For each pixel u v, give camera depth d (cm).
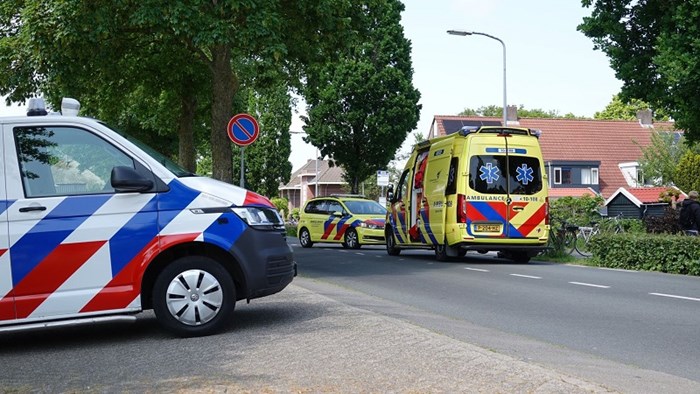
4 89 1709
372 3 1867
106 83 2050
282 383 498
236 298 749
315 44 1830
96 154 702
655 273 1434
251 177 6938
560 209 2564
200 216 706
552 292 1112
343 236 2555
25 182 682
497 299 1038
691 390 527
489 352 585
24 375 570
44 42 1557
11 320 664
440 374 514
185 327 698
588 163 6147
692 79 1861
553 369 581
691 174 4447
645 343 712
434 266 1619
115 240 686
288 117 6925
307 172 10256
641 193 4456
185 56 2094
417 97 4006
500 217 1680
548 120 6488
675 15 1898
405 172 2030
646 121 6688
